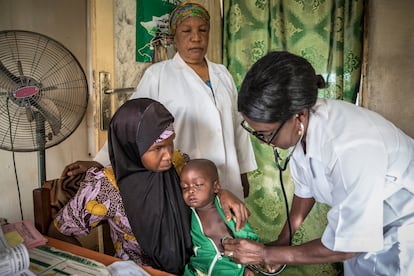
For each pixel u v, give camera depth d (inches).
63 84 60.6
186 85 68.2
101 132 75.8
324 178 40.1
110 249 61.5
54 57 60.3
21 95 53.4
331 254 36.6
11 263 31.0
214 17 94.4
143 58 84.9
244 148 77.2
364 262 42.1
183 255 44.4
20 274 32.0
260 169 96.9
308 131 37.7
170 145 42.4
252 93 32.9
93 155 80.4
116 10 76.7
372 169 33.8
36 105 55.9
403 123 90.8
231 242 42.3
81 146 79.6
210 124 67.7
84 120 79.7
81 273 34.8
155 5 86.3
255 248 40.3
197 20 66.9
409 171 37.1
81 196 44.0
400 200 37.4
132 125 40.9
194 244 45.9
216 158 67.7
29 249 39.9
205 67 72.7
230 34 96.8
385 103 91.4
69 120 62.0
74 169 50.0
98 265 36.5
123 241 47.1
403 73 89.0
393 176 36.2
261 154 96.3
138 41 83.0
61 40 73.8
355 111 37.9
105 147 57.9
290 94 32.0
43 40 58.4
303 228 93.3
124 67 79.9
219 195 46.9
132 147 42.2
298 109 32.9
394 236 38.6
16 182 67.9
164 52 89.4
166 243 43.1
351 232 34.2
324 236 36.6
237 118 76.0
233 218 45.6
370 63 90.9
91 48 77.2
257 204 98.2
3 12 63.6
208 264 44.9
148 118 40.7
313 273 95.1
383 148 35.1
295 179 49.2
